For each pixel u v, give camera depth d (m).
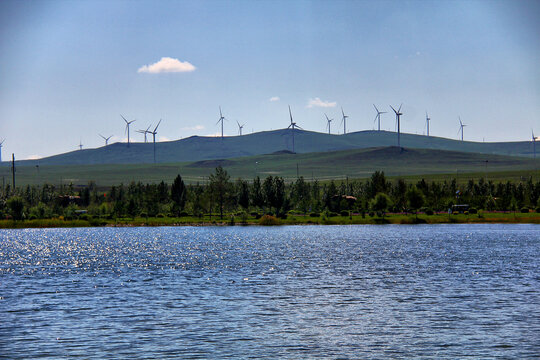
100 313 51.19
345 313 51.06
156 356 38.06
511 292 60.94
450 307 53.16
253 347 40.22
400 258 96.88
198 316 49.97
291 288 65.06
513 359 37.38
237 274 77.62
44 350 39.44
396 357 37.94
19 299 58.31
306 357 37.97
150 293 61.78
